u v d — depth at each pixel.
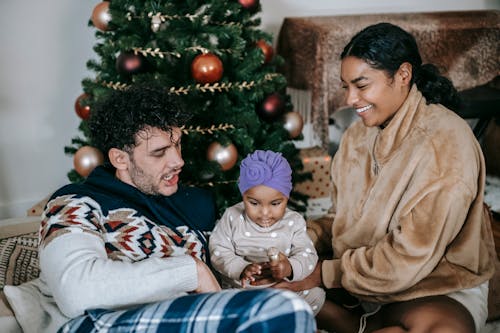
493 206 2.80
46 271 1.21
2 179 2.87
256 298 0.99
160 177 1.41
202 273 1.22
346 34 2.89
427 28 3.01
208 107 2.38
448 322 1.31
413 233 1.38
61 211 1.29
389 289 1.40
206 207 1.66
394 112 1.48
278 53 3.23
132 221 1.37
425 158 1.41
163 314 1.03
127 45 2.15
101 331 1.05
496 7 3.74
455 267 1.43
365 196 1.57
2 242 1.75
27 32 2.72
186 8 2.30
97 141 1.44
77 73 2.89
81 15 2.81
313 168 2.95
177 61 2.31
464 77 3.15
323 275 1.53
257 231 1.58
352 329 1.53
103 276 1.15
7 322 1.37
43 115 2.87
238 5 2.33
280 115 2.50
